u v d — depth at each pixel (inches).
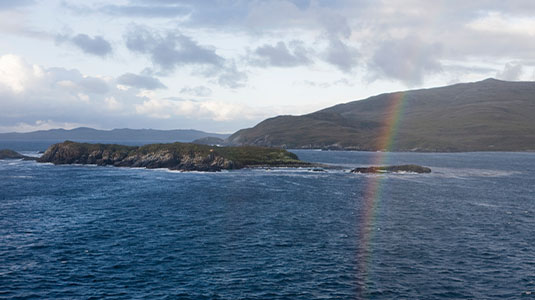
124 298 1277.1
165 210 2564.0
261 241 1877.5
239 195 3203.7
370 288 1364.4
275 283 1397.6
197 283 1392.7
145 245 1798.7
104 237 1919.3
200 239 1900.8
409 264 1593.3
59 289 1338.6
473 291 1349.7
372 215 2493.8
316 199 3065.9
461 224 2266.2
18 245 1781.5
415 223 2284.7
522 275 1487.5
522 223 2308.1
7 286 1355.8
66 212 2481.5
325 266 1562.5
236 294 1310.3
